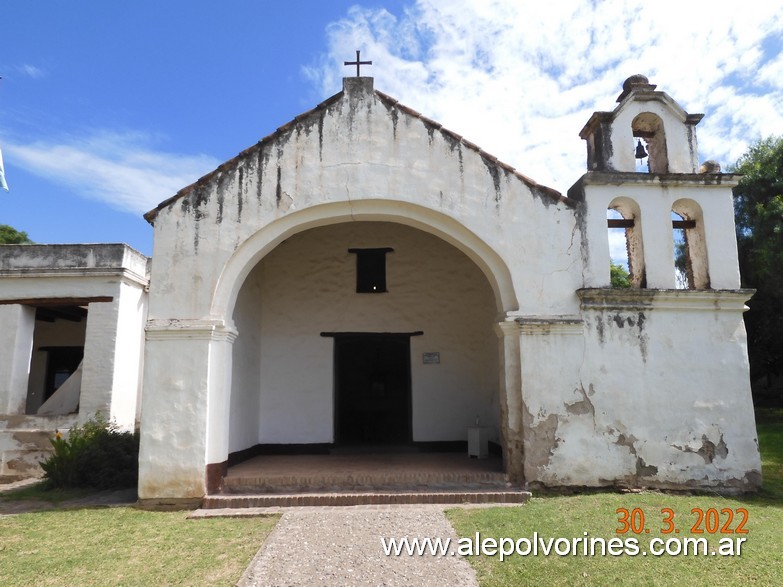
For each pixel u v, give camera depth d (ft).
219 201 28.17
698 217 30.09
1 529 22.91
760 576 16.79
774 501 25.85
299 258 39.09
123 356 39.86
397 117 29.09
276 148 28.63
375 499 25.71
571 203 28.84
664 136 30.30
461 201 28.58
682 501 25.16
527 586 16.17
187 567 18.15
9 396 38.19
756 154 62.59
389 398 41.06
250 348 35.29
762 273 58.29
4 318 39.14
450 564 17.92
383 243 39.34
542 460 26.76
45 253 39.88
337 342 38.99
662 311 28.19
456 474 27.71
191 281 27.53
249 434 34.86
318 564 18.04
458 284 39.09
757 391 74.38
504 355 28.14
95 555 19.43
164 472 26.00
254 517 24.07
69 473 31.01
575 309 27.99
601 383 27.43
